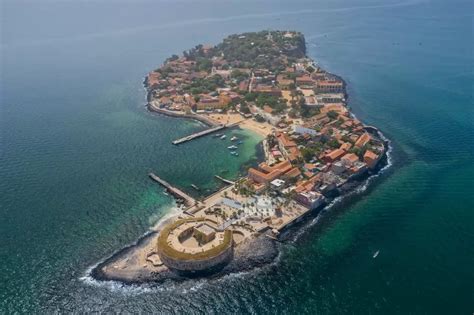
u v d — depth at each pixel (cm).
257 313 16088
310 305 16362
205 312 16188
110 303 16688
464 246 19388
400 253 19025
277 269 18275
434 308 16062
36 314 16225
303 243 19925
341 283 17400
